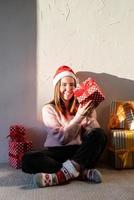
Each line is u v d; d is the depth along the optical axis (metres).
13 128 1.83
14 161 1.78
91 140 1.56
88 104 1.62
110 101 1.96
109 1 1.92
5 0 1.84
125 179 1.58
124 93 1.97
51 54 1.89
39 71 1.89
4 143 1.90
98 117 1.96
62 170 1.52
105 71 1.95
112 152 1.82
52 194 1.38
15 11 1.85
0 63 1.87
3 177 1.62
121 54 1.95
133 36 1.96
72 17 1.90
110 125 1.88
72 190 1.43
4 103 1.88
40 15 1.87
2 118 1.89
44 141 1.91
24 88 1.89
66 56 1.91
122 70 1.96
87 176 1.56
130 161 1.78
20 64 1.88
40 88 1.90
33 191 1.42
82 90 1.64
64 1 1.88
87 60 1.92
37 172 1.54
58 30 1.89
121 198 1.33
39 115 1.91
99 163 1.93
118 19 1.93
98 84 1.94
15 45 1.87
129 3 1.94
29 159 1.53
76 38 1.91
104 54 1.94
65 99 1.74
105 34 1.93
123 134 1.76
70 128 1.62
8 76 1.88
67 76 1.72
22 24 1.86
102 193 1.38
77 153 1.57
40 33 1.88
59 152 1.67
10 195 1.37
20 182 1.54
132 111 1.87
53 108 1.73
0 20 1.85
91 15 1.91
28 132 1.91
